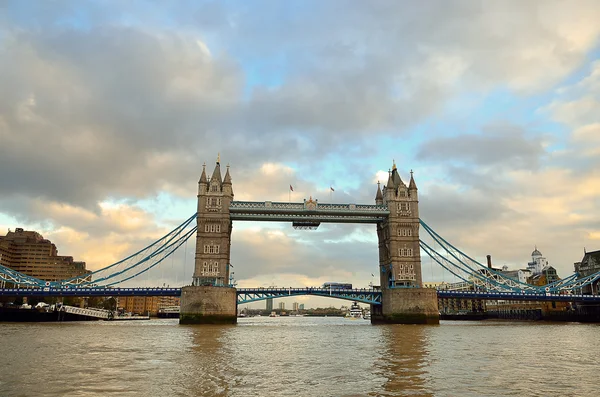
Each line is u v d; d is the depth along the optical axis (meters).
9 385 26.86
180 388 26.02
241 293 121.94
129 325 110.38
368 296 128.38
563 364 36.50
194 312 108.94
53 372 31.61
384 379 29.11
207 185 120.94
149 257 124.81
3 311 131.62
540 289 140.88
